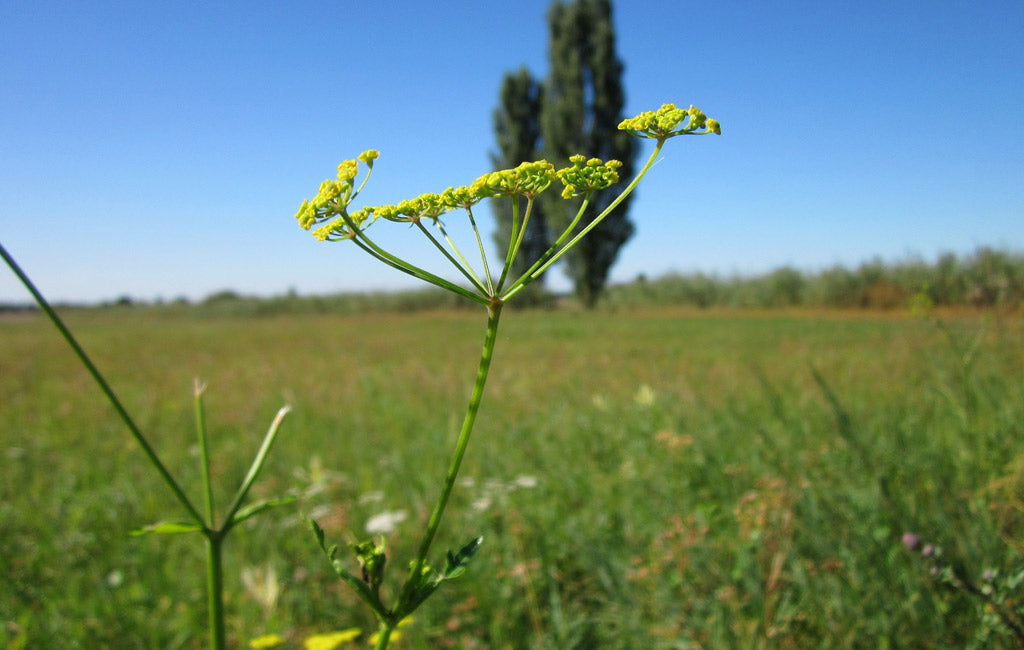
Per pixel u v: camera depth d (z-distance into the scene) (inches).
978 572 72.4
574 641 90.0
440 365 424.2
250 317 1509.6
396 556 117.5
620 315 1103.6
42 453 197.5
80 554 124.0
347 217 41.0
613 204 43.3
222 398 317.1
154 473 178.1
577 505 138.1
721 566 88.6
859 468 112.9
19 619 98.5
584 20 1263.5
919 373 209.5
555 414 228.7
